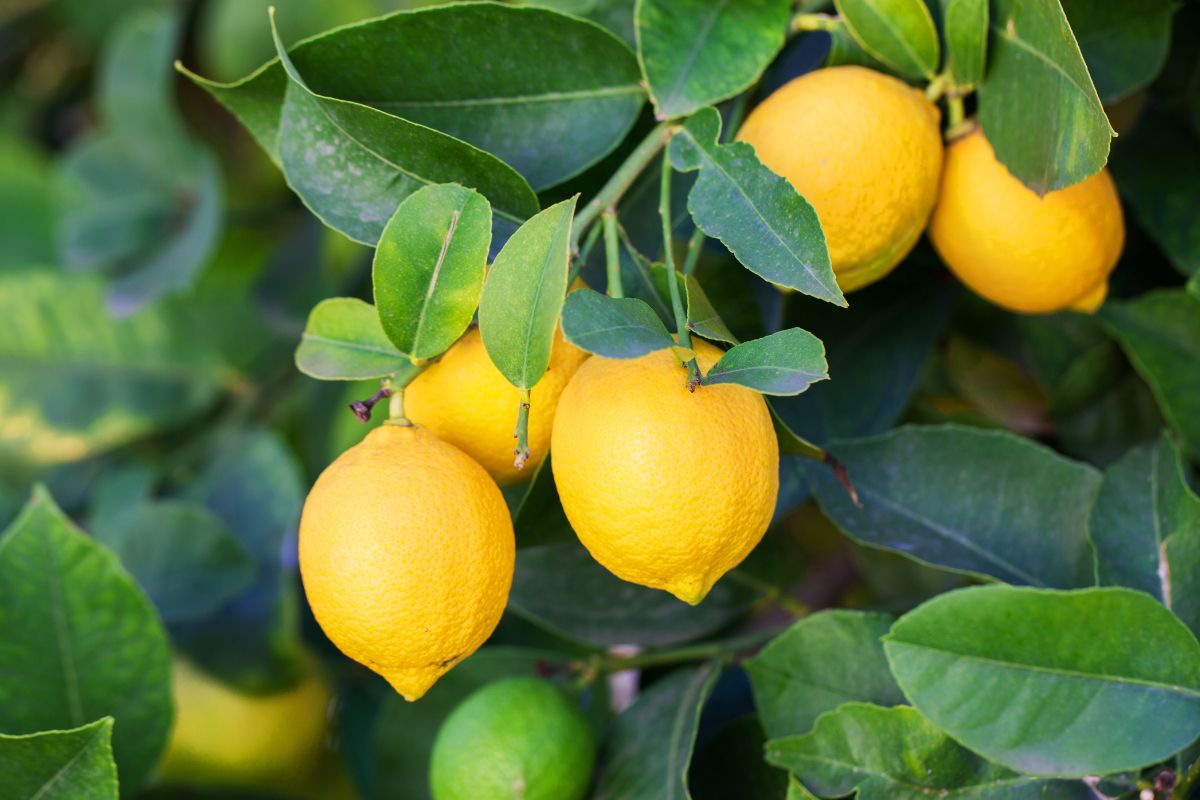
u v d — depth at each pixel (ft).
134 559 3.38
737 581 3.02
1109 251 2.64
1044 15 2.44
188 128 3.98
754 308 2.79
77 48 4.39
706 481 2.33
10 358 3.85
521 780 2.76
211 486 3.52
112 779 2.63
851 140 2.52
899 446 2.80
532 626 3.21
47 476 3.89
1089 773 2.43
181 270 3.56
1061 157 2.45
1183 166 2.89
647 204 2.78
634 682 3.48
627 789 2.79
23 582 2.85
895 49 2.62
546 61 2.63
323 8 3.47
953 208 2.64
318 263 3.56
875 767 2.60
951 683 2.47
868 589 3.37
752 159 2.48
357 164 2.53
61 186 3.93
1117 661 2.45
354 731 3.36
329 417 3.49
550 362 2.47
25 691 2.85
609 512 2.35
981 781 2.59
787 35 2.67
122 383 3.88
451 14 2.56
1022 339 3.06
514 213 2.56
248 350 3.93
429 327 2.43
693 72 2.60
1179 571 2.64
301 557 2.42
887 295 2.94
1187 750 2.56
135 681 2.89
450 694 3.08
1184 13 2.89
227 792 3.15
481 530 2.41
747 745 2.82
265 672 3.37
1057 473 2.75
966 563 2.72
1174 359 2.82
